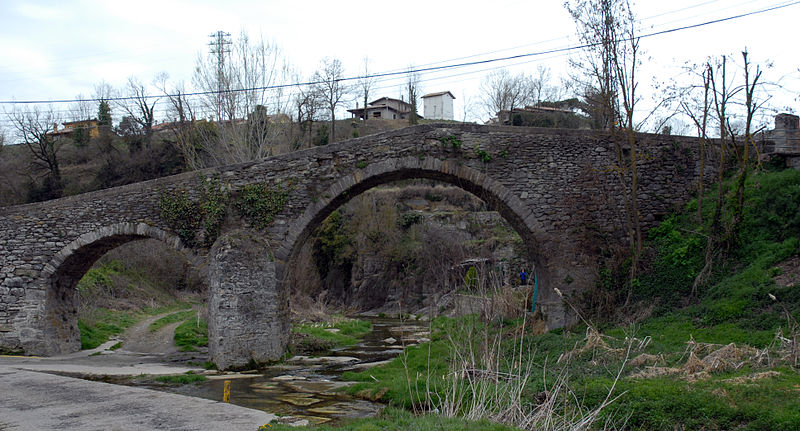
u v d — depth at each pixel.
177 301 35.09
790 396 7.48
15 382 11.64
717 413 7.43
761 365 9.03
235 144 26.84
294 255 16.73
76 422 8.12
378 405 10.48
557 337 13.52
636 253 15.18
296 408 10.28
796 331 10.12
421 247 36.06
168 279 36.78
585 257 15.78
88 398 9.95
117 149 41.94
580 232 15.95
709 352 10.16
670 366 9.79
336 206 17.02
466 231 36.19
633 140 15.45
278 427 7.74
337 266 40.78
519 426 7.55
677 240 15.21
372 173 16.11
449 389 9.57
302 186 16.39
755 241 13.90
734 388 7.93
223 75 27.23
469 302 12.30
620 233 16.05
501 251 31.36
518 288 22.69
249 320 15.37
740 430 7.10
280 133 30.17
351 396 11.34
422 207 40.88
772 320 10.88
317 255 41.41
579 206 16.06
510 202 15.95
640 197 16.27
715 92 14.91
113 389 10.84
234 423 8.08
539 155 16.16
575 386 8.98
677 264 14.58
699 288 13.68
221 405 9.39
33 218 17.84
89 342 19.95
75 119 48.03
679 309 13.52
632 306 14.52
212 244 16.41
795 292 11.27
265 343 15.62
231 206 16.53
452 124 16.06
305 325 24.41
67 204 17.69
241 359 15.04
